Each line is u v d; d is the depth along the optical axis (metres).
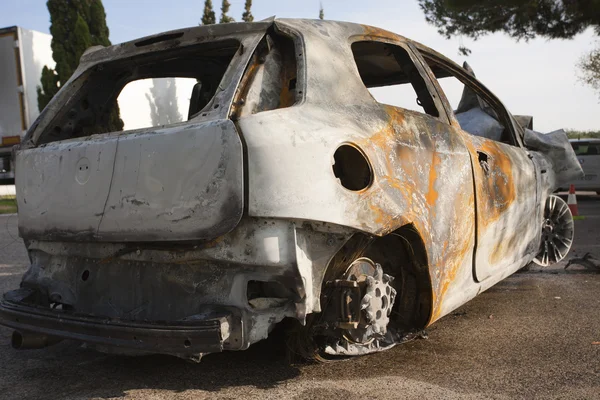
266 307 2.42
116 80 3.42
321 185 2.39
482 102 5.02
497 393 2.66
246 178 2.29
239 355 3.16
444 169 3.14
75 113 3.37
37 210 2.96
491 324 3.92
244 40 2.69
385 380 2.81
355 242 2.64
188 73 3.55
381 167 2.66
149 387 2.74
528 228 4.51
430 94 3.45
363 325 2.56
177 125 2.50
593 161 17.55
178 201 2.40
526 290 5.02
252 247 2.33
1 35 21.55
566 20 13.48
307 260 2.40
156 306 2.65
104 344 2.39
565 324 3.89
